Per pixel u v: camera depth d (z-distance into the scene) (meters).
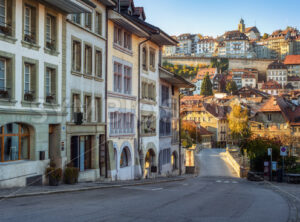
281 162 38.19
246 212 12.50
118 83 28.61
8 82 17.33
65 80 21.41
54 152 20.69
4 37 16.88
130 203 13.30
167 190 19.78
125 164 30.11
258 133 78.12
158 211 11.74
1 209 11.34
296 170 37.28
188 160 53.84
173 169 43.81
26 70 18.67
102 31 25.86
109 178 25.77
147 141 34.25
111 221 9.86
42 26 19.39
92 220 9.89
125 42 29.83
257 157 36.56
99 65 25.64
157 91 37.31
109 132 26.61
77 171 20.84
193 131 86.69
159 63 39.66
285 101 83.06
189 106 99.44
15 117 17.47
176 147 45.12
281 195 19.33
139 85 32.16
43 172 19.36
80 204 12.67
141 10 35.62
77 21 23.03
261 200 16.33
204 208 12.95
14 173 17.52
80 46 23.09
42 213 10.68
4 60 17.28
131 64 30.69
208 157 70.88
